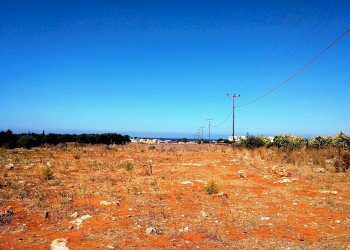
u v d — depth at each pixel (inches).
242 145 1925.4
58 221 370.9
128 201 468.4
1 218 366.3
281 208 450.6
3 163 872.3
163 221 381.1
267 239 329.4
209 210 436.5
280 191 565.6
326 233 350.0
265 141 1825.8
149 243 309.7
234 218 401.4
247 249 301.3
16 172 712.4
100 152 1381.6
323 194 537.3
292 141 1658.5
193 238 328.2
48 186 561.9
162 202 471.5
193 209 439.2
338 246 309.6
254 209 445.4
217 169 866.1
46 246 293.1
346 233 350.3
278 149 1352.1
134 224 364.8
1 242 299.6
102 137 2672.2
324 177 706.8
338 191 562.3
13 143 1660.9
